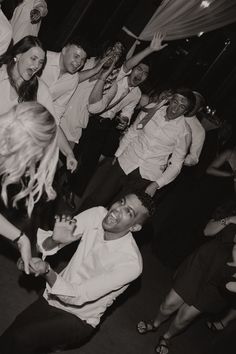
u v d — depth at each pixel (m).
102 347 3.39
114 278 2.27
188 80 9.02
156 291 4.48
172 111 3.91
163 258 4.92
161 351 3.68
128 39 6.55
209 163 4.75
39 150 1.79
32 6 3.61
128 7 7.24
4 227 2.12
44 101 2.86
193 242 4.78
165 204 5.24
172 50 8.56
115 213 2.31
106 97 3.90
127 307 4.02
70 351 3.14
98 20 7.34
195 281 3.38
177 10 7.48
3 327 2.98
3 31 2.87
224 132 4.82
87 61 4.06
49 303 2.38
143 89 6.69
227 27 8.59
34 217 3.58
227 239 3.34
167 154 4.11
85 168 4.52
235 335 3.80
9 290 3.26
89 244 2.43
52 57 3.42
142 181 4.16
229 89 9.42
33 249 3.49
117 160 4.22
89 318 2.40
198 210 4.71
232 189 4.58
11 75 2.66
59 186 4.30
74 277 2.40
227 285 3.28
